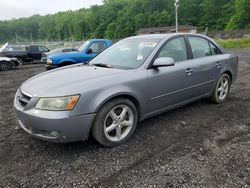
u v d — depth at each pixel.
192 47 4.69
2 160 3.26
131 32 84.56
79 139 3.21
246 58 15.23
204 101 5.52
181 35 4.58
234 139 3.68
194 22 77.19
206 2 73.25
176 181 2.74
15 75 12.10
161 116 4.63
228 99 5.70
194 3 77.75
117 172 2.93
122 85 3.48
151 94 3.86
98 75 3.56
